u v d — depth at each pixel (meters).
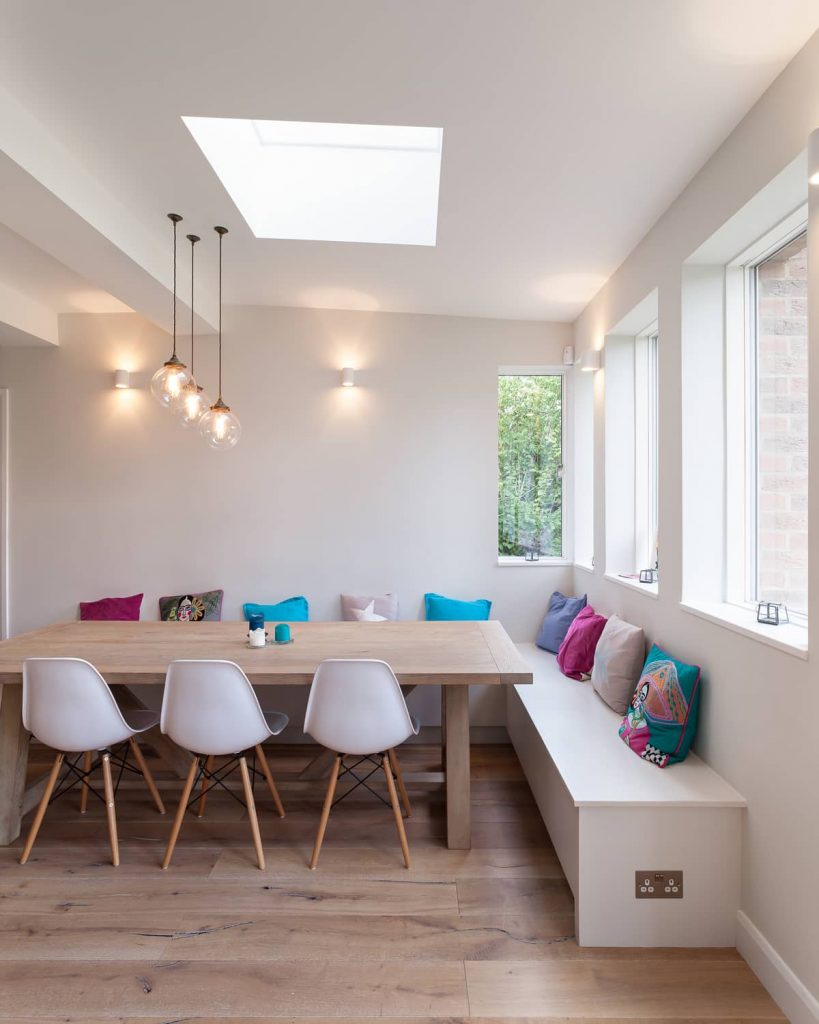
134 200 2.66
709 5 1.58
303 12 1.62
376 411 4.17
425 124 2.10
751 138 1.97
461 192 2.53
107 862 2.50
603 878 2.03
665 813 2.03
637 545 3.53
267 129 2.95
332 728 2.41
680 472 2.50
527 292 3.71
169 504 4.17
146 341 4.17
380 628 3.29
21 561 4.20
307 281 3.62
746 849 2.01
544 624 4.10
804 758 1.70
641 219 2.75
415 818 2.88
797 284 2.15
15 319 3.80
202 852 2.58
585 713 2.91
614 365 3.56
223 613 4.16
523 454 4.41
